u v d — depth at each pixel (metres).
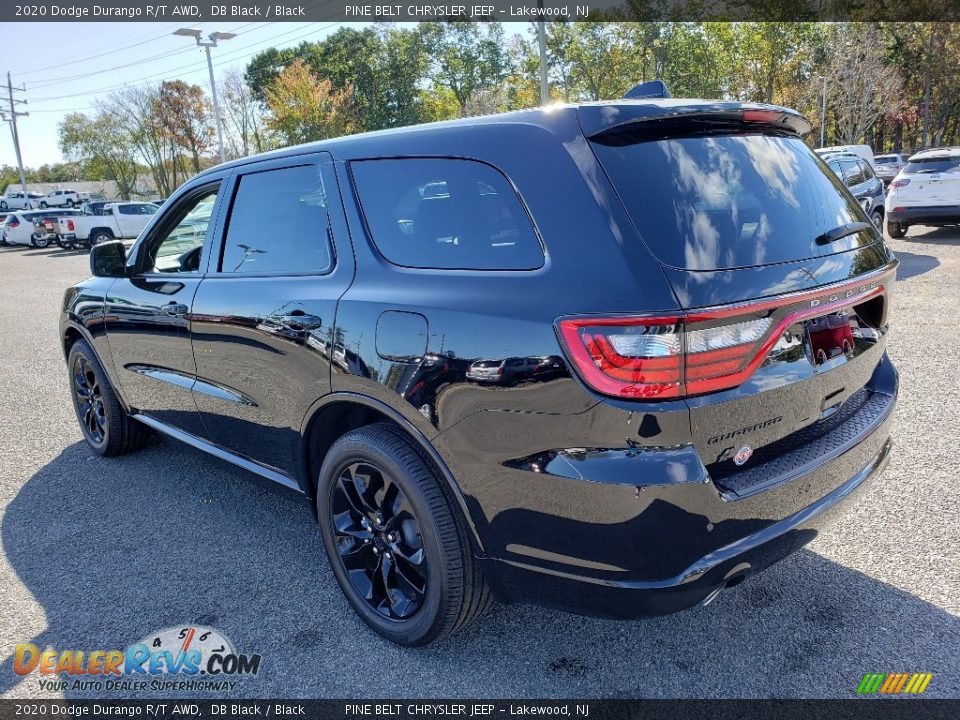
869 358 2.55
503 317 2.05
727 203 2.12
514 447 2.05
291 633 2.72
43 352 8.12
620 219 1.96
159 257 3.79
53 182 92.00
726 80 44.53
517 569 2.17
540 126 2.21
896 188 12.66
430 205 2.40
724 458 2.02
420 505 2.32
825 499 2.27
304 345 2.65
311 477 2.93
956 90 49.66
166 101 50.34
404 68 62.97
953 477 3.61
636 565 1.94
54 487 4.14
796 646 2.50
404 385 2.29
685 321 1.83
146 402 3.93
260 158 3.17
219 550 3.35
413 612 2.54
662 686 2.35
